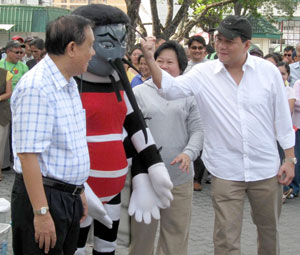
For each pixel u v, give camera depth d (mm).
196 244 5848
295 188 7969
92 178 3854
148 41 4035
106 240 4160
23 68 9211
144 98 4328
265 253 4566
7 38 24953
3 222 4230
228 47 4098
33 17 24781
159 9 24578
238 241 4348
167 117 4301
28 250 3182
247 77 4223
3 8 24906
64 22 3158
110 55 3752
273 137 4371
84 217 3500
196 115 4395
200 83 4277
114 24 3775
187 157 4203
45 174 3135
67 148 3158
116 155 3906
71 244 3357
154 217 4141
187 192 4410
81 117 3309
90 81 3822
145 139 4066
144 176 4164
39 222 3074
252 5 19797
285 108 4312
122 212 4336
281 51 29328
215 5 17812
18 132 3041
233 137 4250
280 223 6762
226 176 4293
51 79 3131
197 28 24188
